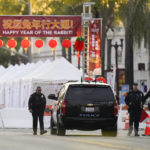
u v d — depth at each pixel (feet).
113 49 615.16
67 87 174.60
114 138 159.84
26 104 304.71
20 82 310.45
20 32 286.05
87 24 285.64
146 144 136.67
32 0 417.08
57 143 130.82
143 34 375.66
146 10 369.71
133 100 187.21
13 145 122.31
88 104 172.45
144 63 588.09
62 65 302.66
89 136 170.60
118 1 370.94
